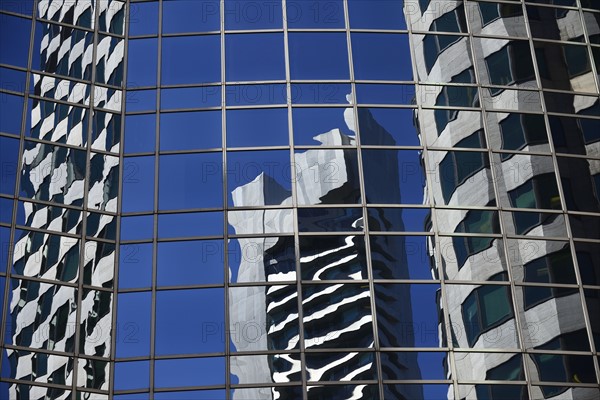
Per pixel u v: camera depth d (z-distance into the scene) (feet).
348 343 137.08
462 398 135.33
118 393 136.26
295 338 137.49
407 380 135.33
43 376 135.85
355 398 133.69
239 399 134.51
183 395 135.64
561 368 138.21
